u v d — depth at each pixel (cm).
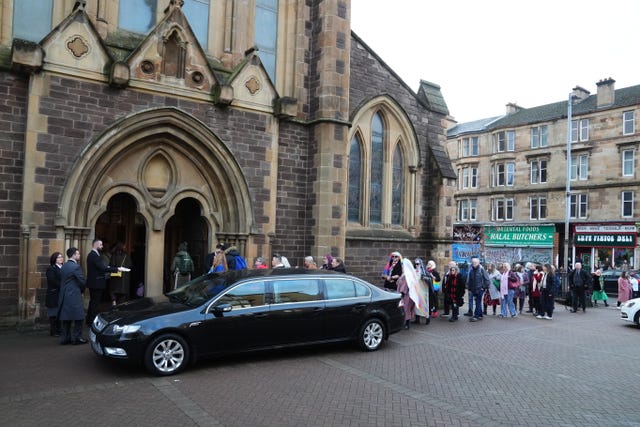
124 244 1432
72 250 974
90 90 1130
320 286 965
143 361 775
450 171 1838
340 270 1327
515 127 4556
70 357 878
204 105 1294
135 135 1194
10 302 1059
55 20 1170
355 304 988
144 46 1195
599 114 3947
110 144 1146
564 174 4159
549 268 1645
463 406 691
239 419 613
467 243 4200
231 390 725
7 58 1071
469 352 1040
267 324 881
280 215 1459
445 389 768
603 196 3866
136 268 1455
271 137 1402
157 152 1255
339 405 677
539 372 891
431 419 638
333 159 1461
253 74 1367
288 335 905
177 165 1284
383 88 1727
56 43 1087
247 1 1451
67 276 955
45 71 1075
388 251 1711
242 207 1348
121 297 1334
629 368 946
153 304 868
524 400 727
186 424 592
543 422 639
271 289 906
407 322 1312
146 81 1196
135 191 1224
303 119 1513
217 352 834
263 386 750
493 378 839
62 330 964
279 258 1246
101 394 692
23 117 1080
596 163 3947
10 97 1067
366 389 753
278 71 1518
